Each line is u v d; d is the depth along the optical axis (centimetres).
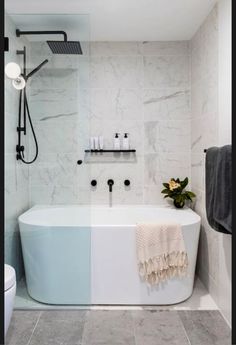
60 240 238
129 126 317
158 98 317
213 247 246
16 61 244
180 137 317
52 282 238
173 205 319
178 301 238
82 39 243
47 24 241
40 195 257
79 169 258
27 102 252
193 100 304
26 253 244
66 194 257
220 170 196
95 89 316
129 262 234
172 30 289
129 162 319
